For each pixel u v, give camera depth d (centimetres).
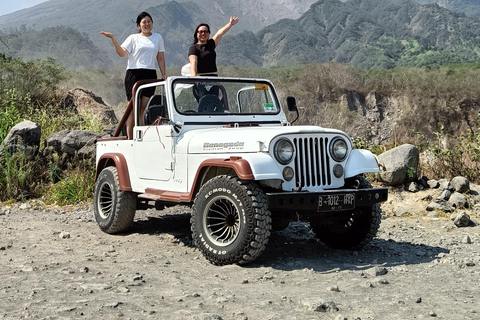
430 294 397
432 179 888
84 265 494
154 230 697
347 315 344
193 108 596
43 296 385
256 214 471
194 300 379
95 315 341
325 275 463
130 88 769
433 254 558
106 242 618
